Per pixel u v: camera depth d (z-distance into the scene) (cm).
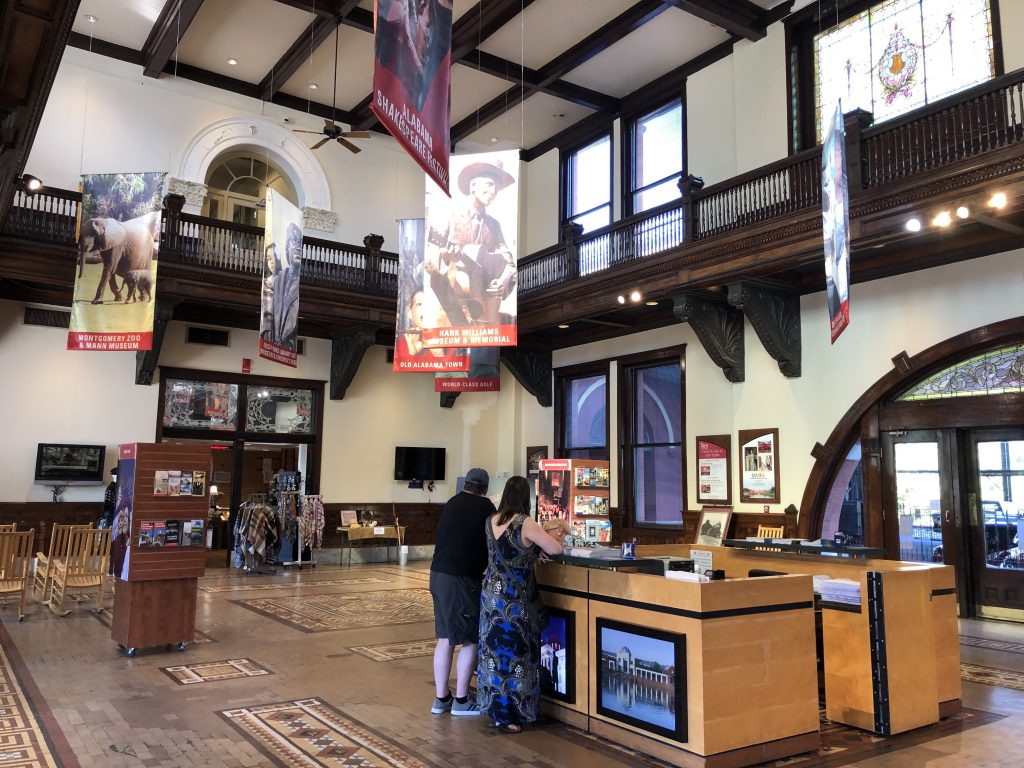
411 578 1207
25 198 1158
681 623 396
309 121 1480
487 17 1182
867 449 977
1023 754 418
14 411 1188
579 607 460
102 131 1270
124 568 640
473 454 1623
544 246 1566
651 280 1080
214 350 1370
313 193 1462
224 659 620
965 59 942
